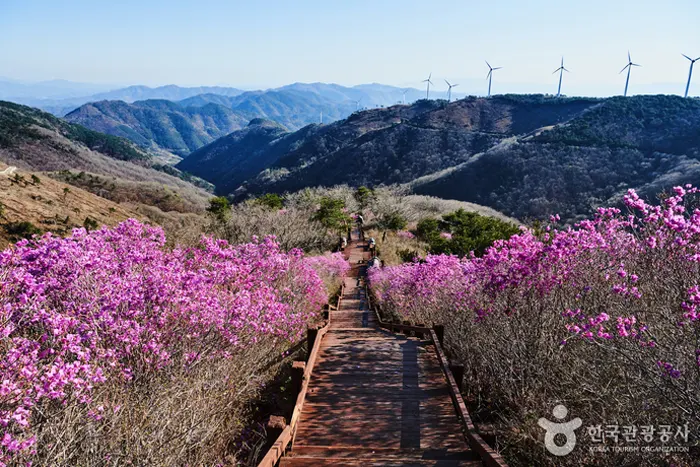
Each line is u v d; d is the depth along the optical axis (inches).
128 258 237.0
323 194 1914.4
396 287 481.7
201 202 3422.7
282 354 269.0
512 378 193.3
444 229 1249.4
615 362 161.0
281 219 1038.4
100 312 169.9
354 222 1680.6
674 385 133.0
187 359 179.5
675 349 145.4
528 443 170.2
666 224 189.5
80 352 136.5
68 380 121.0
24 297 151.3
